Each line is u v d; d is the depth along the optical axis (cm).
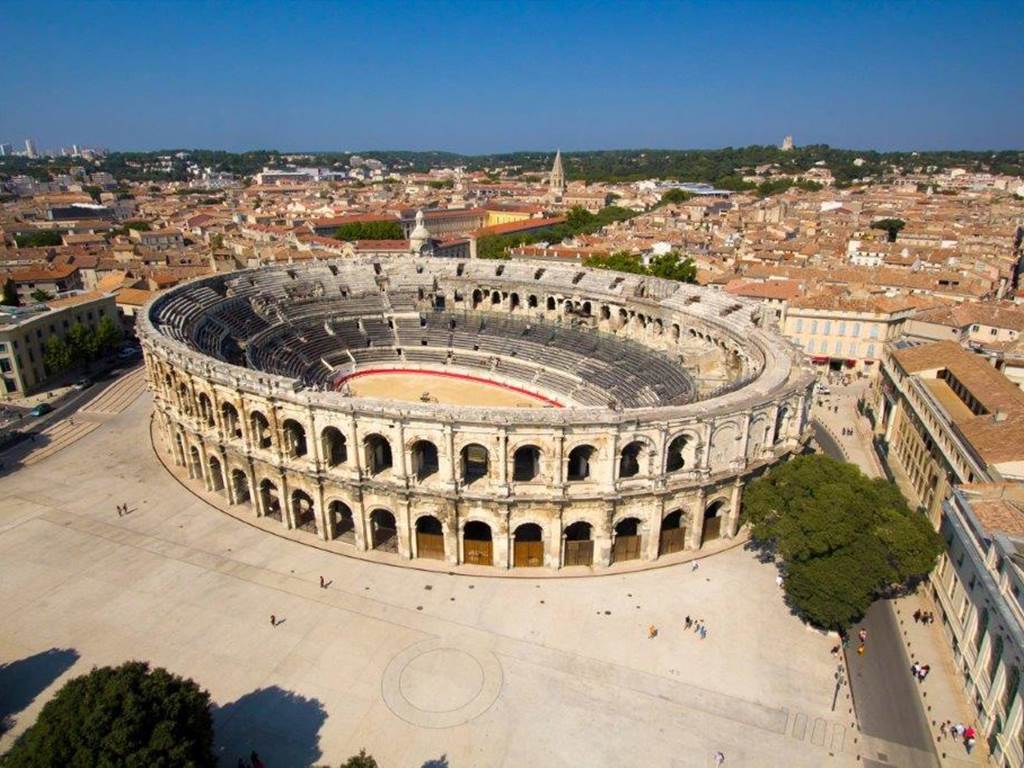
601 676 5675
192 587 6681
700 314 10881
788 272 16562
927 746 5112
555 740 5088
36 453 9556
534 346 12344
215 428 7994
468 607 6444
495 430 6425
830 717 5338
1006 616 4894
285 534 7581
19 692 5403
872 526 6028
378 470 7294
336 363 12069
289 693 5447
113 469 9062
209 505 8175
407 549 7106
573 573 6912
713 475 7006
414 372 12456
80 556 7150
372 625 6203
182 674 5609
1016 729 4706
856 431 10981
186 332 9606
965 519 5938
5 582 6719
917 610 6562
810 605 5866
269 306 12306
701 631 6106
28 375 11825
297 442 7669
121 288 15850
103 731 3991
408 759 4909
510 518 6756
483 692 5488
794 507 6297
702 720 5288
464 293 14088
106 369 13250
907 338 12912
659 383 9969
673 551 7269
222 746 4966
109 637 6012
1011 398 7925
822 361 13738
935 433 8338
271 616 6259
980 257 18888
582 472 7594
